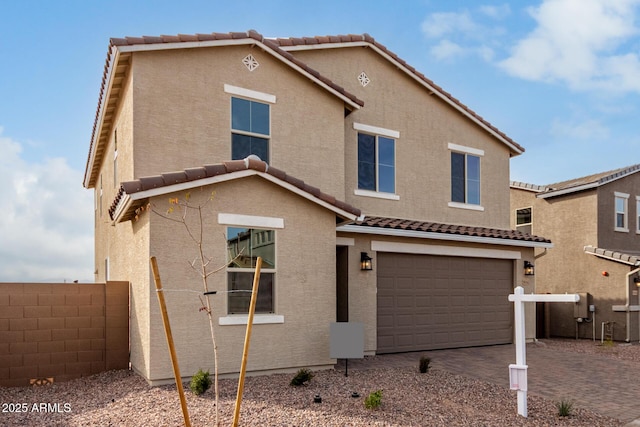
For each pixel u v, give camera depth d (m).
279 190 10.77
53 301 10.62
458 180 17.05
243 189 10.34
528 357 14.10
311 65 14.36
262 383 9.55
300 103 12.86
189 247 9.69
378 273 14.06
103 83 12.27
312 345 10.91
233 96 11.88
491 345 16.19
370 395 8.26
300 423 7.31
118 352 11.03
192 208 9.77
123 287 11.17
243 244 10.28
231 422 7.24
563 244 21.77
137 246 10.35
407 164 15.77
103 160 17.08
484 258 16.39
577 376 11.84
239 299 10.16
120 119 12.48
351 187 14.48
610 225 21.23
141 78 10.76
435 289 15.13
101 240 18.02
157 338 9.29
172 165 10.95
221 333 9.86
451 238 14.83
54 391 9.72
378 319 13.94
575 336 20.16
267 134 12.28
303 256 10.97
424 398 9.06
